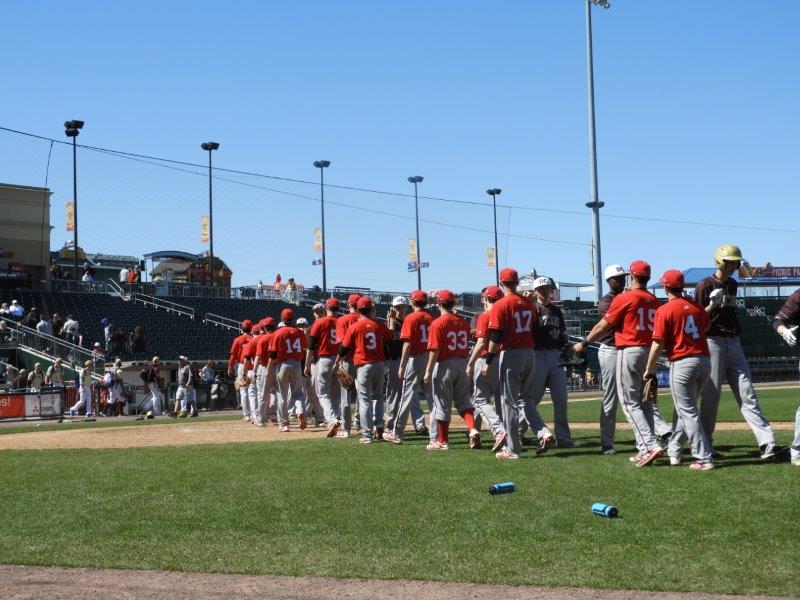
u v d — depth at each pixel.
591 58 31.58
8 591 5.66
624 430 13.91
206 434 16.47
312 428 17.08
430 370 11.74
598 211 31.72
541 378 11.02
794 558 5.70
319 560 6.18
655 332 9.12
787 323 9.40
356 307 14.41
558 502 7.59
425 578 5.70
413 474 9.34
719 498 7.42
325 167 44.34
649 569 5.64
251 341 20.41
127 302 38.50
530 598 5.23
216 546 6.64
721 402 21.05
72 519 7.68
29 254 41.59
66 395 28.52
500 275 10.56
